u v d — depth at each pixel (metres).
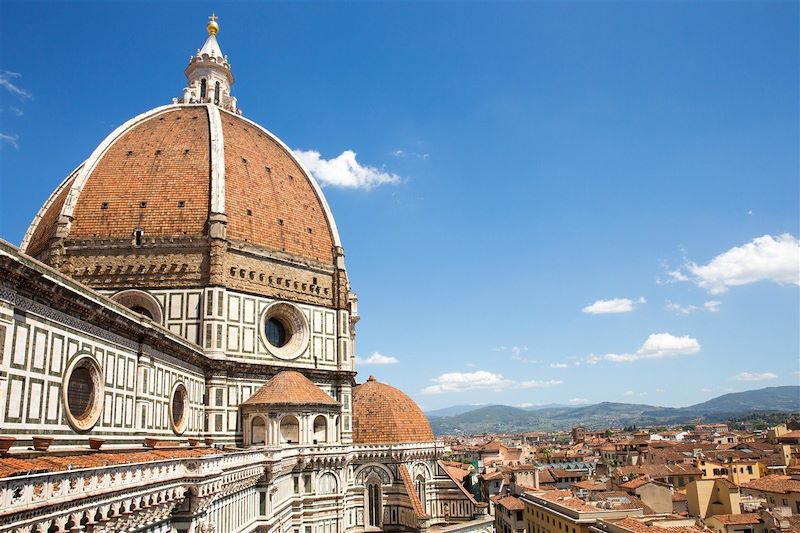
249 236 99.62
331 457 92.25
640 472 168.50
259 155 112.56
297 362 100.44
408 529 99.19
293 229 107.81
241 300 95.56
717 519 112.94
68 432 49.69
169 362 74.19
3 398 41.41
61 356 49.03
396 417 108.06
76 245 92.75
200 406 87.44
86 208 95.75
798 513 121.56
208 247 93.88
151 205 96.56
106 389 56.81
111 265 92.62
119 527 35.91
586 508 94.06
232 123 115.88
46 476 28.73
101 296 54.53
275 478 74.69
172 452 59.47
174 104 121.69
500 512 145.62
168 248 93.75
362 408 109.56
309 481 90.00
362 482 101.94
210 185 98.06
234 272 95.62
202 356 86.06
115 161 101.12
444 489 110.81
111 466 35.00
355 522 100.00
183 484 45.84
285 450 81.44
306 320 103.44
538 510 108.44
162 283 92.56
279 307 101.00
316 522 89.06
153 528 41.75
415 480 106.19
